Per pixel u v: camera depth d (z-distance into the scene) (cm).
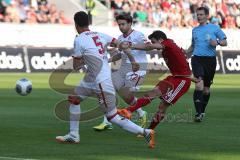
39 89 5484
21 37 8094
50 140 2712
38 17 9038
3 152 2377
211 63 3603
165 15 9856
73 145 2586
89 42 2556
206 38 3600
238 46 8856
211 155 2381
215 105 4478
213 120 3566
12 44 8038
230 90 5853
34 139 2736
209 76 3612
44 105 4222
